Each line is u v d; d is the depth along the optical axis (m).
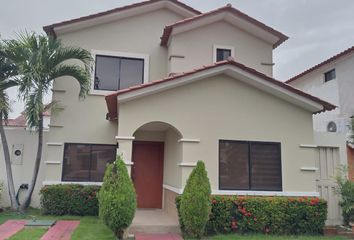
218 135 12.34
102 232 11.11
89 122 16.22
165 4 17.69
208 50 16.72
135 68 17.14
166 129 15.53
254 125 12.68
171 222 12.09
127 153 11.66
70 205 14.30
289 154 12.71
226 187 12.09
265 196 12.10
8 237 10.27
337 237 11.49
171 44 16.45
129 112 11.88
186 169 11.87
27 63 13.64
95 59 16.72
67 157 15.86
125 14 17.27
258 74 12.38
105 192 10.18
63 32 16.70
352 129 15.32
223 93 12.67
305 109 13.11
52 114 15.96
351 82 20.22
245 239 10.58
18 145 16.48
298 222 11.73
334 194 13.96
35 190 16.09
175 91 12.32
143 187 16.42
